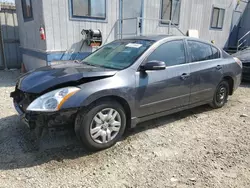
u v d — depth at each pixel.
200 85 4.25
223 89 4.92
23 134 3.50
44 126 2.79
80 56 7.54
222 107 5.10
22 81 3.23
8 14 9.83
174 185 2.46
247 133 3.78
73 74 3.01
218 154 3.09
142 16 8.81
